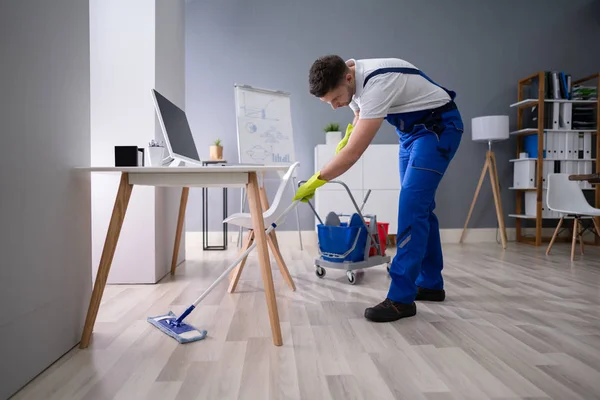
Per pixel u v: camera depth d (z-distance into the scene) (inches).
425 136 71.0
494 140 161.9
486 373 48.3
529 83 171.6
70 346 55.2
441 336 60.9
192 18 165.9
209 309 74.5
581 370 49.2
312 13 169.5
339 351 54.9
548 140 163.0
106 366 49.9
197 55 165.9
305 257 135.6
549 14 177.2
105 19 96.4
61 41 52.9
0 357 40.4
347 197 154.6
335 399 41.9
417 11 172.7
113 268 95.2
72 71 55.9
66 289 54.1
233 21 167.0
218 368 49.3
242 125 112.0
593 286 93.7
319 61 67.0
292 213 165.8
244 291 88.4
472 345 57.3
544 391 43.9
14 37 42.7
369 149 155.6
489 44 175.3
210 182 60.8
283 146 118.3
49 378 46.6
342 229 99.1
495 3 175.2
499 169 176.2
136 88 96.1
